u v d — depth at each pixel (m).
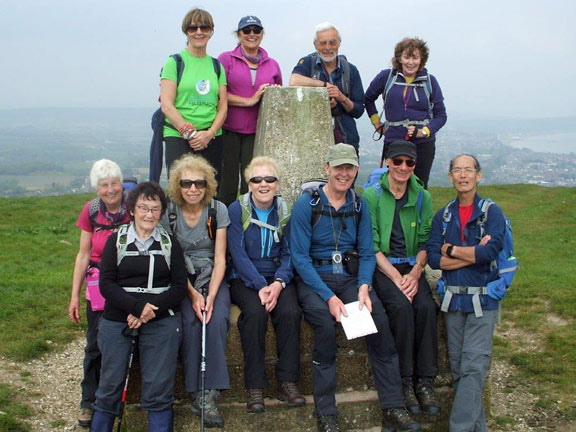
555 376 6.42
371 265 5.18
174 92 6.41
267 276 5.22
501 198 19.56
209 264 5.14
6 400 5.81
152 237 4.64
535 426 5.49
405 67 6.74
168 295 4.56
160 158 6.69
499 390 6.21
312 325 4.93
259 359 4.86
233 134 7.05
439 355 5.43
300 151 6.52
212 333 4.77
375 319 4.93
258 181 5.05
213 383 4.71
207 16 6.30
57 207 17.86
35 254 12.55
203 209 5.12
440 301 5.18
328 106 6.58
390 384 4.91
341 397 5.25
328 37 6.79
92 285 5.18
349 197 5.24
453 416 4.97
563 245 13.56
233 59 6.86
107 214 5.21
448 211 5.12
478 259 4.88
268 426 5.10
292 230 5.13
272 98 6.45
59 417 5.65
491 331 5.00
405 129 6.83
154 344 4.61
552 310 8.27
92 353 5.30
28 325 7.81
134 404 5.06
